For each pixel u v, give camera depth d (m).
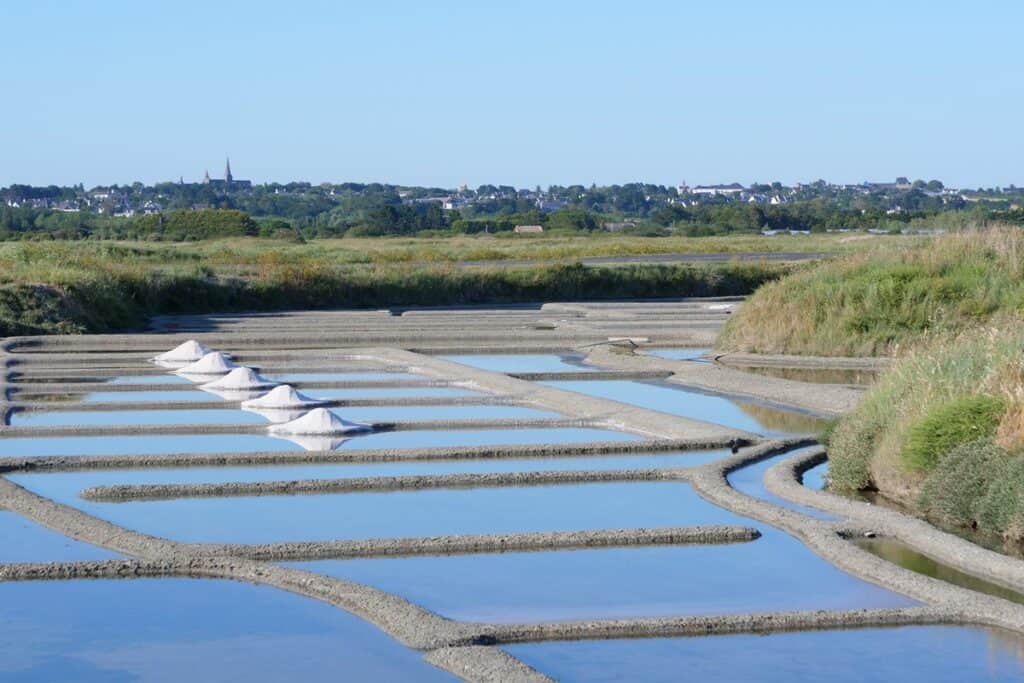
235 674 9.23
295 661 9.46
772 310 29.17
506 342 31.84
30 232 87.44
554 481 15.50
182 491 14.75
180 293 41.88
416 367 26.55
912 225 85.62
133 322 37.19
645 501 14.53
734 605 10.75
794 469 15.84
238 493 14.84
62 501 14.49
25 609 10.65
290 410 20.92
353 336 31.92
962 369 15.78
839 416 18.11
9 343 30.05
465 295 46.78
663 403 22.30
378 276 46.09
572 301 47.59
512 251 67.69
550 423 19.56
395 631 9.97
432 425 19.33
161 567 11.62
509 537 12.48
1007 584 11.38
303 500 14.57
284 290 44.03
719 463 16.05
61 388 23.31
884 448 14.91
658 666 9.38
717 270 50.62
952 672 9.27
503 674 8.98
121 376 25.67
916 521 13.07
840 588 11.21
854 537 12.88
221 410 21.23
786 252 66.75
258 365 27.16
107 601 10.85
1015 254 29.23
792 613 10.27
